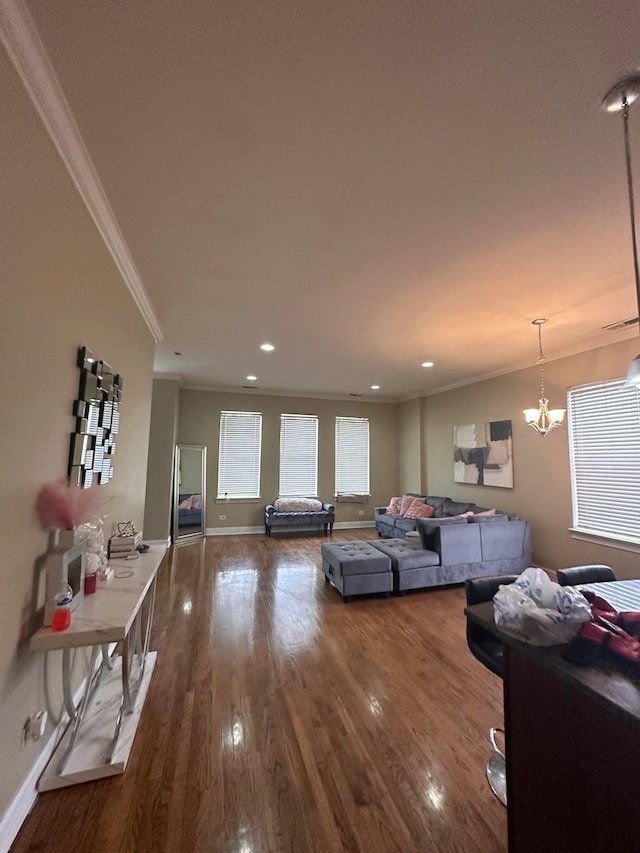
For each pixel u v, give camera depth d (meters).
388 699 2.17
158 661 2.56
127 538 2.44
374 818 1.43
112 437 2.42
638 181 1.74
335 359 4.99
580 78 1.27
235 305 3.21
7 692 1.30
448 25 1.11
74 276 1.74
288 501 7.03
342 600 3.77
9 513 1.28
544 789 1.08
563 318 3.44
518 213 1.99
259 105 1.37
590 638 1.04
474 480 5.88
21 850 1.29
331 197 1.88
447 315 3.39
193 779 1.60
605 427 3.98
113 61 1.21
